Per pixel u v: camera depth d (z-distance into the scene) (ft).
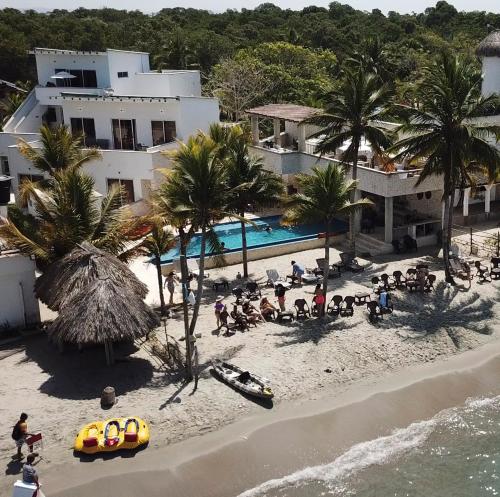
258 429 69.92
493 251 118.73
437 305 98.99
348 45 339.36
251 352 84.99
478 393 77.92
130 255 94.38
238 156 109.81
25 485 56.70
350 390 77.82
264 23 421.18
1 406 73.00
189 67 275.18
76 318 75.87
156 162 141.49
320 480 62.90
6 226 89.92
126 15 496.23
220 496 60.39
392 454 66.95
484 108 100.89
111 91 166.71
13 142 156.87
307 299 101.76
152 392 75.92
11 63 298.35
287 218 96.07
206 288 109.19
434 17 460.55
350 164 129.39
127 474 62.85
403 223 131.03
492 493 61.62
